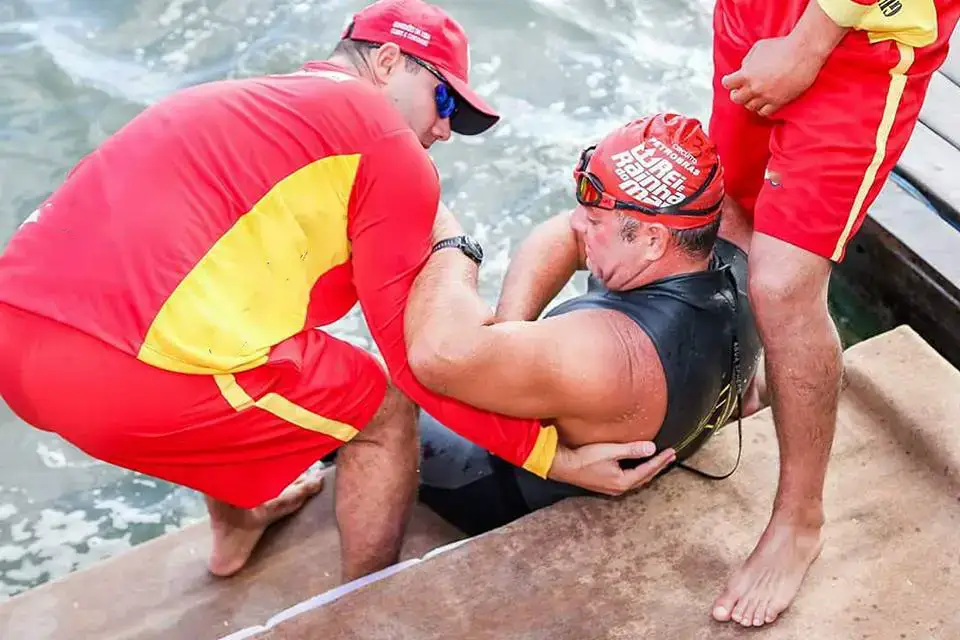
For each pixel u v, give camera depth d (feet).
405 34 6.37
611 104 12.46
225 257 5.67
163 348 5.53
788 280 5.96
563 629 6.23
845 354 7.86
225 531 7.24
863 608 6.25
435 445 7.47
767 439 7.41
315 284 6.18
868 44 5.80
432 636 6.22
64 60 12.84
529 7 13.66
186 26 13.41
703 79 12.77
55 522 9.18
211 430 5.91
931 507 6.90
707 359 6.25
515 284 6.93
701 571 6.53
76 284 5.53
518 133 12.15
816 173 5.93
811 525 6.36
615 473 6.43
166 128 5.82
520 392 5.88
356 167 5.87
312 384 6.09
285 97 5.93
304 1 13.80
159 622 7.21
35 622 7.22
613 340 6.03
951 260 9.47
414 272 6.10
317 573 7.47
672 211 6.00
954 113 10.63
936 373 7.64
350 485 6.82
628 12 13.69
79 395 5.63
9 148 11.80
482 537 6.75
